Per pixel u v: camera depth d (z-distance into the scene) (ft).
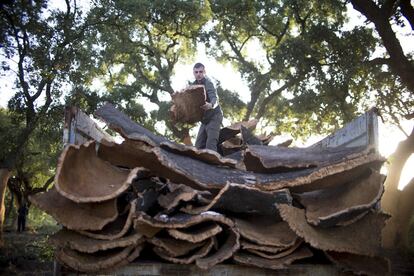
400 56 50.08
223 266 9.09
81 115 12.51
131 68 80.79
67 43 50.34
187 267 9.03
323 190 10.95
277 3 74.02
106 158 10.57
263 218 10.50
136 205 9.21
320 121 69.92
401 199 50.72
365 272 9.32
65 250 9.01
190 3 68.85
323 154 11.73
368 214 10.14
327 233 9.62
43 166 112.37
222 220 9.02
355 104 64.18
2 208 42.88
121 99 70.13
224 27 78.28
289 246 9.34
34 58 49.06
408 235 49.52
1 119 84.79
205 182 10.03
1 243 41.78
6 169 43.91
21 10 49.11
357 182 10.09
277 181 9.74
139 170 9.41
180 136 65.26
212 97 17.08
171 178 10.49
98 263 8.85
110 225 9.55
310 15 72.69
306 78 63.10
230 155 15.89
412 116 54.60
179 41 80.89
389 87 61.05
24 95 52.95
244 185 9.55
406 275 27.50
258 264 8.95
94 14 55.47
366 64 58.29
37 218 142.92
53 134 56.75
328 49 62.39
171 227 8.80
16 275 32.60
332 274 9.39
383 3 52.65
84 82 52.21
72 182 9.39
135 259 9.48
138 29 77.92
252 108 77.25
